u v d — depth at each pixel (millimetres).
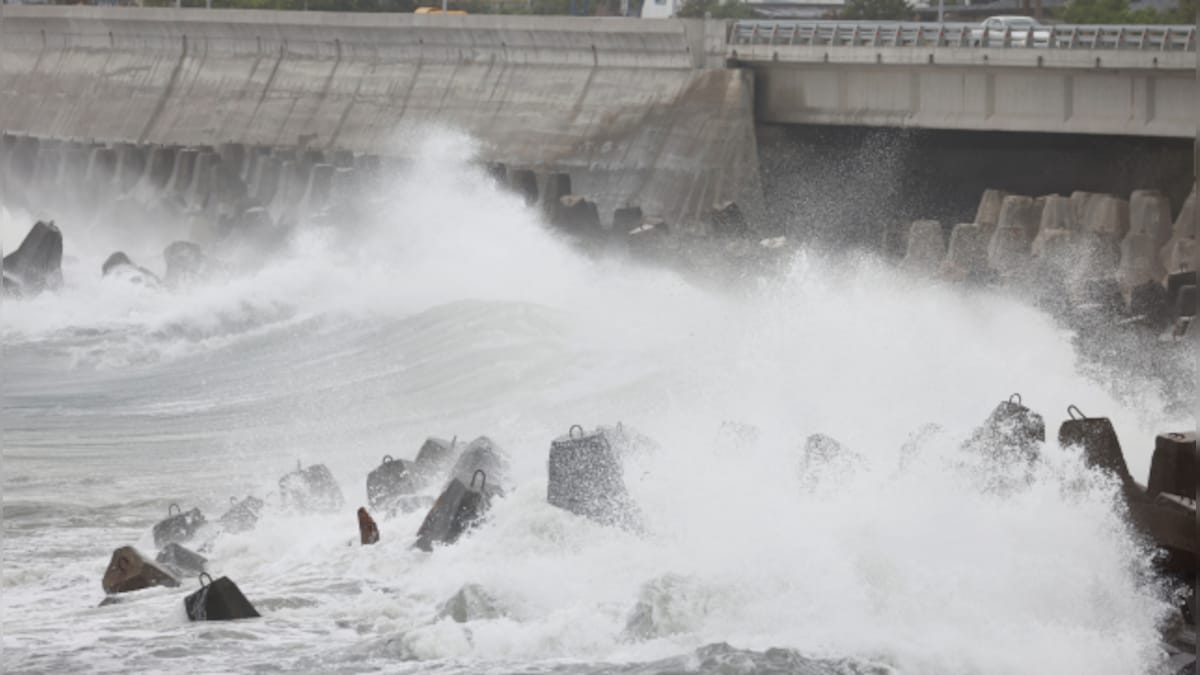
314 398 114938
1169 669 52906
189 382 123250
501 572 59188
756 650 51625
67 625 57719
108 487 89062
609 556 60031
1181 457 63031
